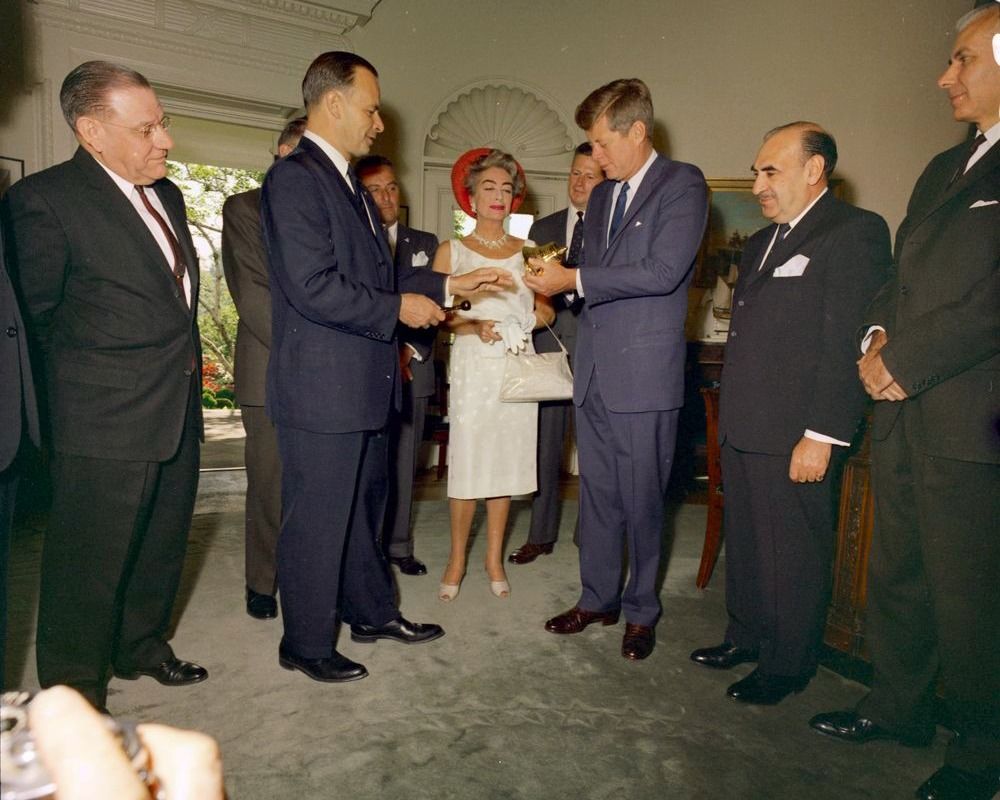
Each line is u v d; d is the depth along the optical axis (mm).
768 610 2295
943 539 1782
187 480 2326
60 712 279
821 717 2162
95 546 2062
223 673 2457
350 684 2391
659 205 2518
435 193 6305
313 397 2242
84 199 1982
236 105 5449
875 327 1993
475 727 2148
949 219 1786
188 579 3385
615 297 2482
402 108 6004
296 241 2131
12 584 3273
